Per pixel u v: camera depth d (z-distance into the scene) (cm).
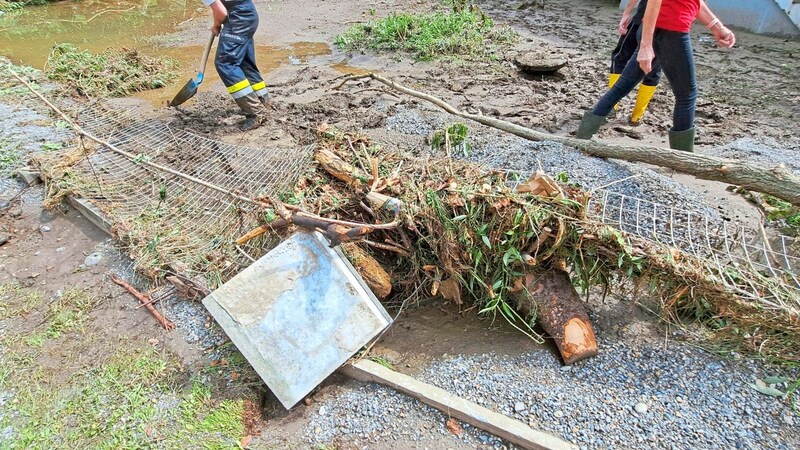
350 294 270
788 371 255
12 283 350
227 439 247
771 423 234
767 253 304
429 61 734
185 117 577
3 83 639
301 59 767
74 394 269
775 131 505
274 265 273
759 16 792
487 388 260
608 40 798
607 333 283
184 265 334
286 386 257
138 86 664
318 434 249
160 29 941
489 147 459
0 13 1048
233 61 532
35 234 398
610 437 233
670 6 369
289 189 367
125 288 337
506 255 268
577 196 276
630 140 499
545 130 520
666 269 259
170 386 272
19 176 452
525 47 775
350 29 882
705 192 398
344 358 264
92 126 536
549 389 256
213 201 393
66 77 662
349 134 381
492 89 632
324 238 275
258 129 543
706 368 258
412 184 305
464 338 293
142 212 386
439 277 296
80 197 409
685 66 387
